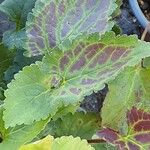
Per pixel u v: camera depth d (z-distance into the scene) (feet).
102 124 0.70
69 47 0.61
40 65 0.62
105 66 0.59
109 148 0.67
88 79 0.60
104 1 0.68
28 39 0.71
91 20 0.68
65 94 0.60
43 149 0.50
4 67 0.84
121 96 0.72
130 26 1.18
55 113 0.64
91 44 0.60
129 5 1.17
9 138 0.62
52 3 0.71
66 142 0.53
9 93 0.60
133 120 0.67
